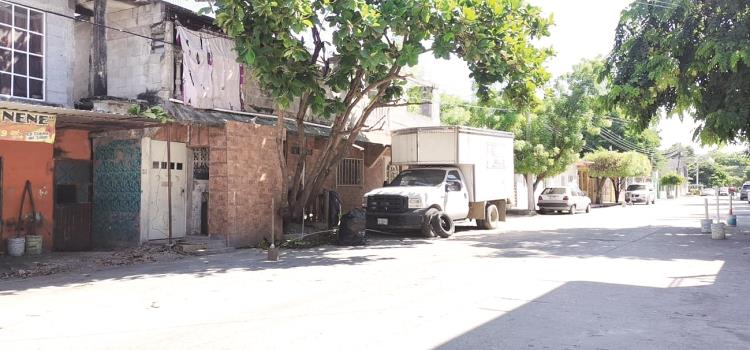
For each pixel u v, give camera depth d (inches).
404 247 558.3
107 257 472.1
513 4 518.9
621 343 214.4
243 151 577.3
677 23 622.8
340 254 508.7
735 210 1262.3
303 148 613.6
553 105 1194.6
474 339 220.4
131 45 577.3
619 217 1035.9
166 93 553.3
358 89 623.2
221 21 436.5
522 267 408.2
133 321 255.9
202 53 586.6
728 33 557.9
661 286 331.9
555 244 567.2
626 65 651.5
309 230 647.1
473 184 732.0
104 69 530.3
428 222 644.1
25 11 479.2
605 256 468.8
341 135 627.2
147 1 559.5
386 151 895.7
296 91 478.6
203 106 583.2
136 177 536.1
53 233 511.8
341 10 448.8
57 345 216.8
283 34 438.9
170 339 224.5
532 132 1173.1
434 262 442.9
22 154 488.7
